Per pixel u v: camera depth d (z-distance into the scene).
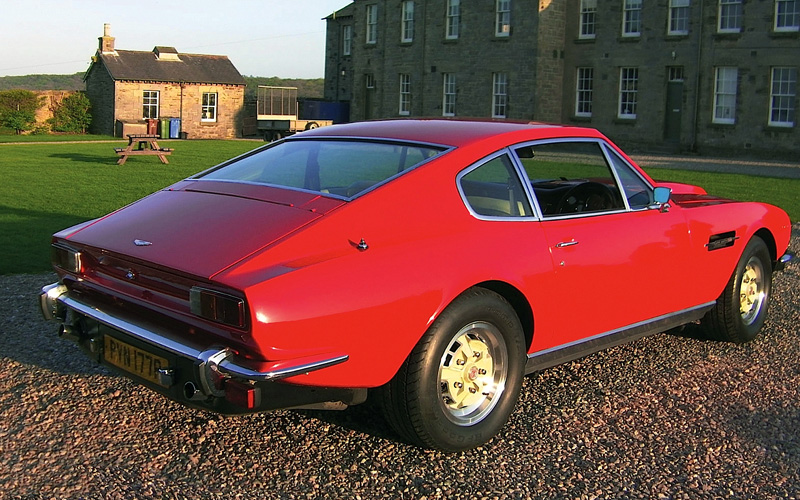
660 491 3.22
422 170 3.52
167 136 42.88
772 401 4.25
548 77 31.94
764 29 25.89
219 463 3.38
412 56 38.09
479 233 3.55
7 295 6.20
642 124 29.70
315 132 4.35
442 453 3.52
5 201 12.17
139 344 3.28
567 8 31.89
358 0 41.62
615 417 3.98
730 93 27.23
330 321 2.99
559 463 3.46
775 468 3.44
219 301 2.92
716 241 4.85
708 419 3.98
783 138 25.80
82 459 3.39
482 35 33.94
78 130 44.53
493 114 34.09
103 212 11.09
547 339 3.90
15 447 3.49
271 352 2.89
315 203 3.38
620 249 4.16
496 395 3.62
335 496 3.12
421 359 3.28
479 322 3.49
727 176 18.97
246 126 46.97
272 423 3.83
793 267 8.03
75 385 4.27
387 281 3.15
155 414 3.90
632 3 29.66
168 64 44.81
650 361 4.91
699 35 27.55
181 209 3.63
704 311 4.98
